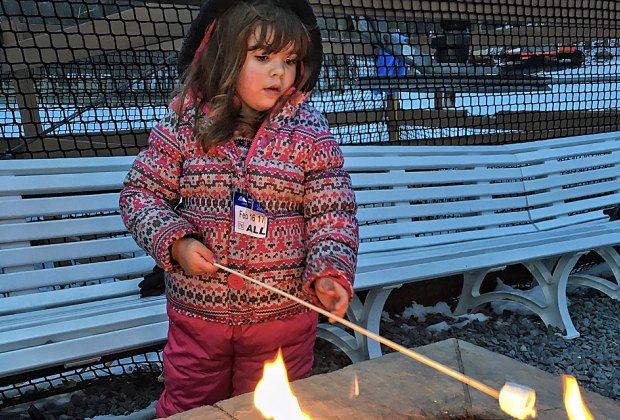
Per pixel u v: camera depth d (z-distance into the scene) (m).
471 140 5.57
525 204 4.21
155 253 1.93
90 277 2.79
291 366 2.15
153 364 3.16
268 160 2.03
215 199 2.03
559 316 3.73
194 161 2.04
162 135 2.08
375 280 3.04
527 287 4.53
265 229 2.02
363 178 3.65
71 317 2.48
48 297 2.70
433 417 1.45
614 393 3.04
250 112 2.11
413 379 1.61
